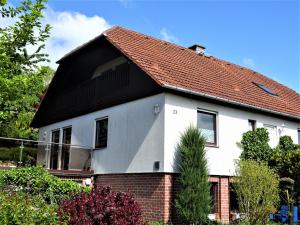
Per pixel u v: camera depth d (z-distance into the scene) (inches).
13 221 222.1
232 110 629.3
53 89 848.9
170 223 509.4
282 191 588.4
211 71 715.4
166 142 528.1
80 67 763.4
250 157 624.1
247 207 534.0
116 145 621.3
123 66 636.1
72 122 768.3
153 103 558.3
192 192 491.8
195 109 573.3
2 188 462.0
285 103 765.9
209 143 587.2
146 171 549.3
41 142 653.3
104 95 673.6
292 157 596.1
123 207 248.2
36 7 307.7
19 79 301.1
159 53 674.2
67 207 240.2
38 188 489.4
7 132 864.3
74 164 655.1
